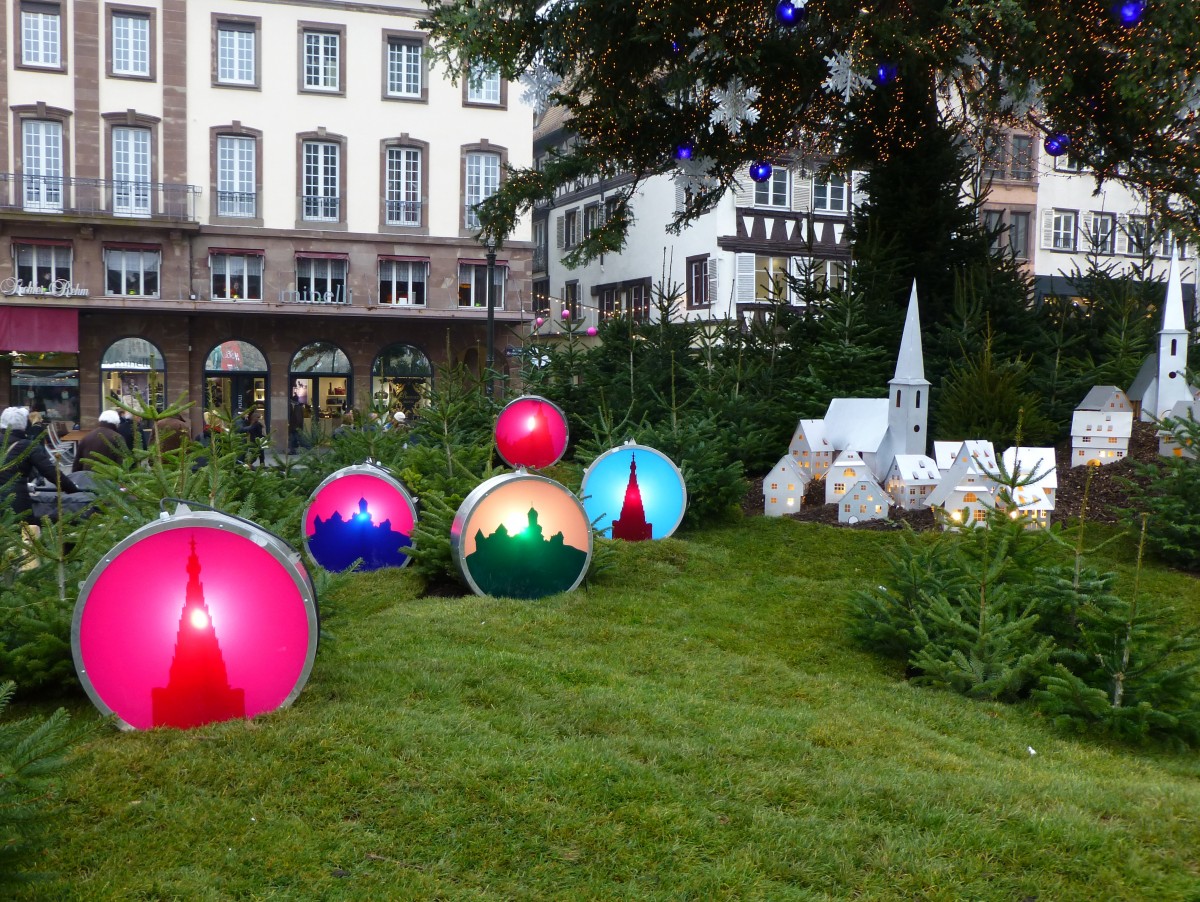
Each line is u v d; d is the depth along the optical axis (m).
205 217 36.91
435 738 4.98
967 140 18.16
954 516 10.41
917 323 12.27
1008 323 16.31
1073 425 12.82
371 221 38.72
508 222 17.73
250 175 37.38
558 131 43.75
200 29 36.53
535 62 15.02
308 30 37.66
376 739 4.93
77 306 35.00
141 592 5.14
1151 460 12.20
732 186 18.55
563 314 42.34
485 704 5.67
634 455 10.70
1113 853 4.30
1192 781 5.73
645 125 16.28
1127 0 11.72
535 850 4.19
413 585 8.77
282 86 37.47
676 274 40.22
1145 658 6.54
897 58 13.29
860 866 4.20
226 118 36.94
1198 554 10.00
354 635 6.93
